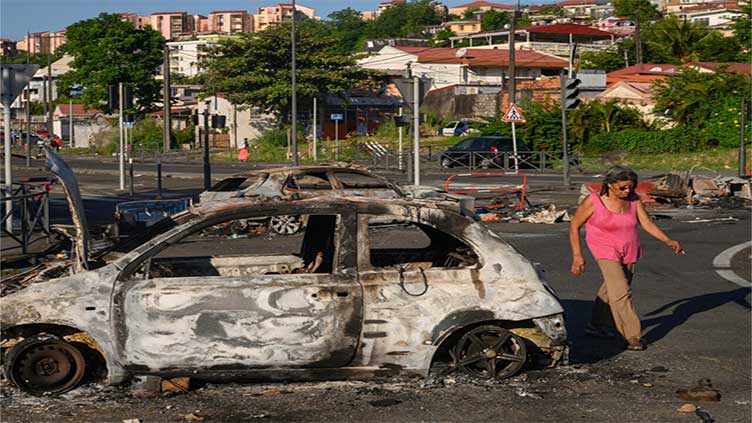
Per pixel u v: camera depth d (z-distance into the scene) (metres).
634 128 48.53
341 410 6.06
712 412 6.08
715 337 8.45
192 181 35.59
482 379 6.71
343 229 6.43
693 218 20.39
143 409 6.06
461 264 6.84
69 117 85.19
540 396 6.40
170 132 70.94
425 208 6.60
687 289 11.19
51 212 22.09
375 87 74.81
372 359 6.36
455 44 113.44
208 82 68.38
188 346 6.17
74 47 84.06
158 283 6.21
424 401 6.25
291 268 7.80
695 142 45.91
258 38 68.56
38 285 6.22
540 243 15.91
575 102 28.11
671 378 6.96
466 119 68.75
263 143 64.00
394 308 6.36
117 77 81.75
